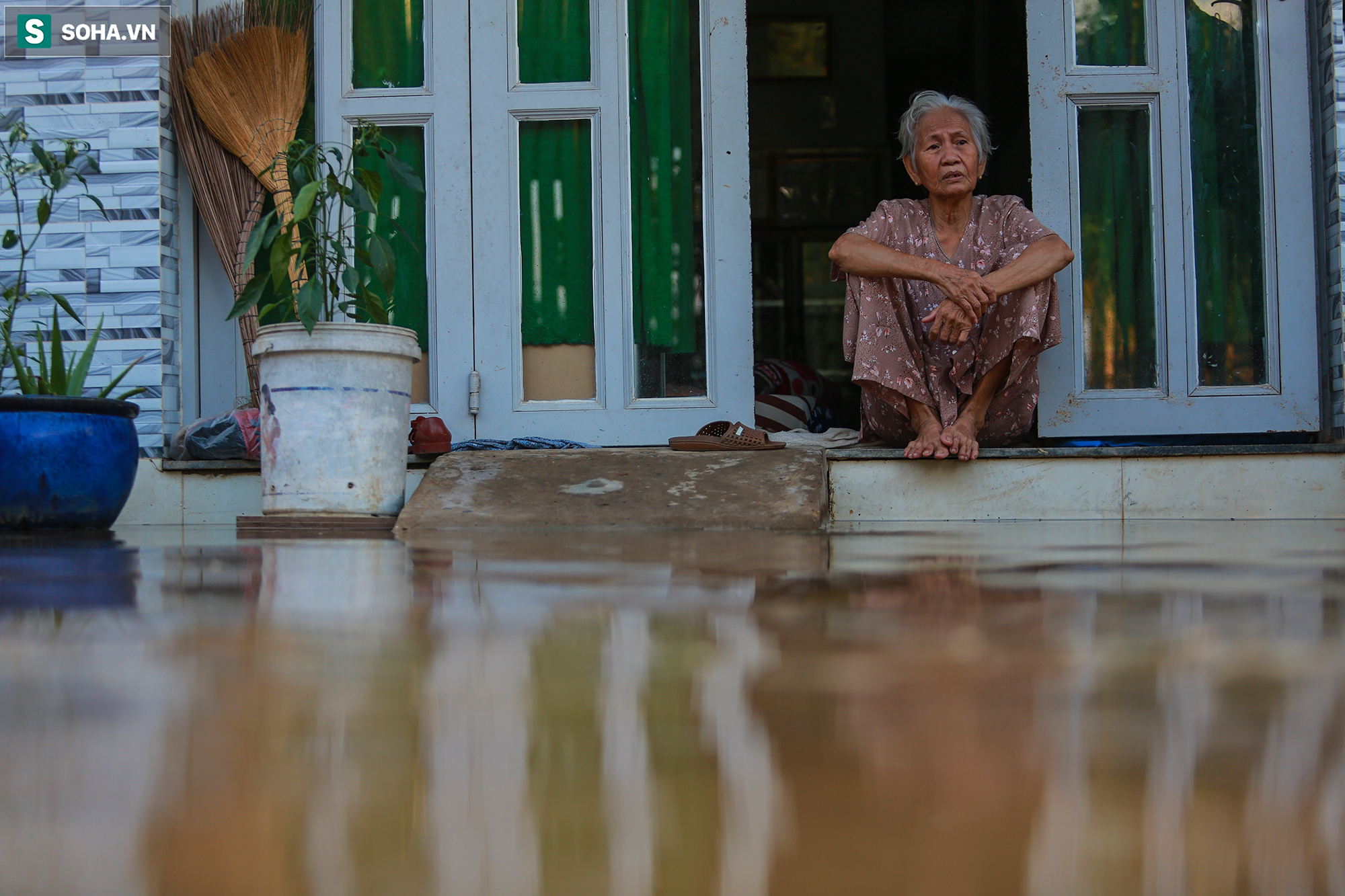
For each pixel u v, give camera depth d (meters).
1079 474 2.82
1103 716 0.42
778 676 0.52
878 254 2.77
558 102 3.45
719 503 2.39
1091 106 3.38
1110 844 0.26
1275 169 3.32
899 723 0.41
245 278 3.33
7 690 0.48
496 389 3.42
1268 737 0.38
